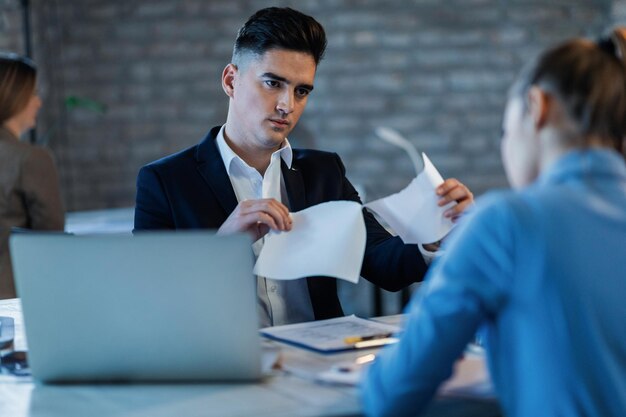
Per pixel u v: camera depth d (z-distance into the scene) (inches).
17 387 47.5
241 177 69.7
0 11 167.8
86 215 149.1
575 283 38.6
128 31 176.4
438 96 176.9
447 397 43.5
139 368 47.1
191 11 176.2
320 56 66.7
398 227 59.9
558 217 39.2
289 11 65.5
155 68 177.2
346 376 45.8
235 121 68.9
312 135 178.2
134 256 45.6
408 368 39.9
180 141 178.4
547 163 41.8
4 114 100.6
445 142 177.6
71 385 47.6
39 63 172.9
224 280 45.3
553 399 38.5
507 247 39.0
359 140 177.9
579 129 41.0
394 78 176.6
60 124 177.0
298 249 55.1
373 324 59.2
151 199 68.1
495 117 177.3
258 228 58.9
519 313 39.0
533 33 176.1
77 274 46.1
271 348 52.3
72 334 46.9
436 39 176.1
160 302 45.9
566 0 176.1
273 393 44.5
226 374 46.4
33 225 101.3
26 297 46.7
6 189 99.3
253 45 65.5
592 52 41.3
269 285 67.9
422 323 40.1
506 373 40.1
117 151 178.5
